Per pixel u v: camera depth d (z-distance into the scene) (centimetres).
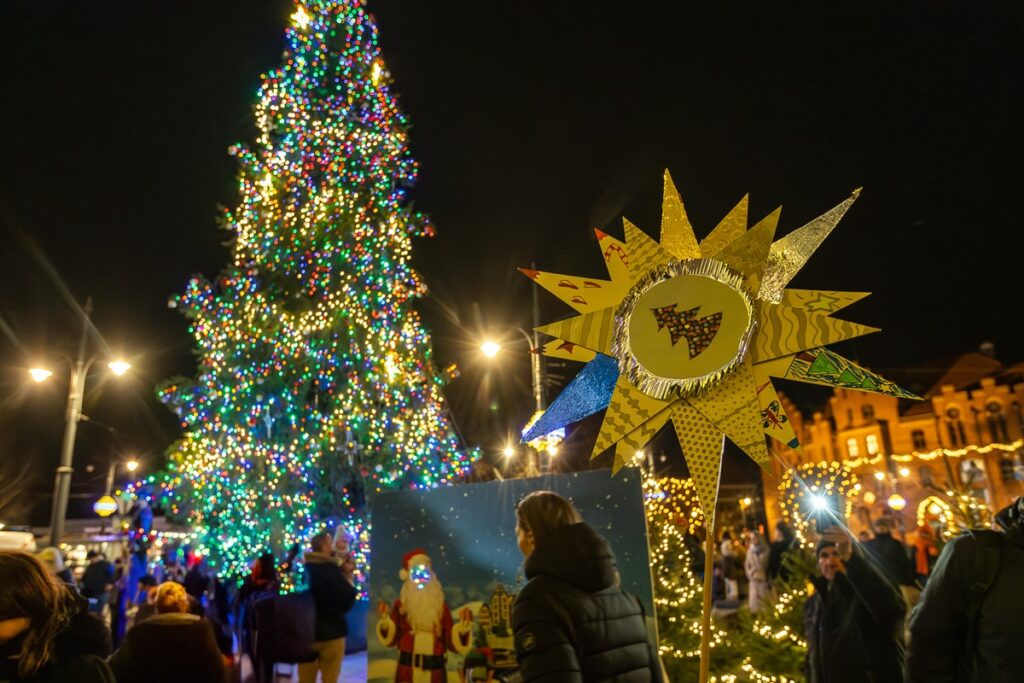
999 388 4294
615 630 262
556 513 278
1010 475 3981
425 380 1465
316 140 1431
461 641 348
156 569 1538
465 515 362
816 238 297
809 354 289
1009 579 257
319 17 1480
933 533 1072
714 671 595
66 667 257
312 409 1336
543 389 1116
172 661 411
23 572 253
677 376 296
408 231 1505
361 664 1061
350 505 1373
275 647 708
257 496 1263
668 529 618
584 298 318
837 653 501
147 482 1323
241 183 1423
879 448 4628
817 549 531
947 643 268
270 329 1327
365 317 1363
